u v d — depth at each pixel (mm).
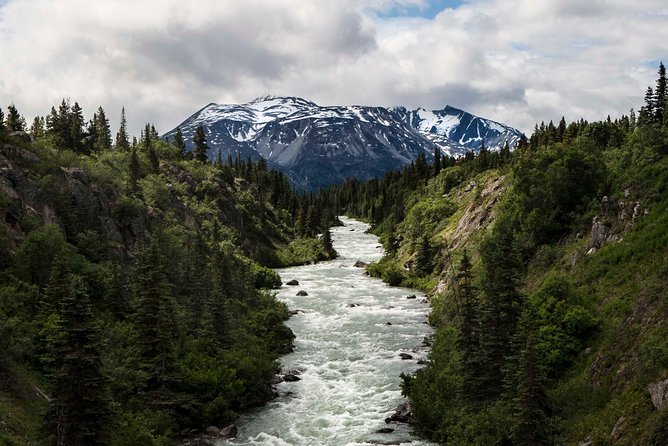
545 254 50406
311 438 35188
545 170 56781
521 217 56938
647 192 42344
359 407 40250
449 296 63562
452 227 96062
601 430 26188
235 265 80500
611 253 40750
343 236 172750
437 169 184250
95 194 62125
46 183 54719
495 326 34031
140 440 30203
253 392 41125
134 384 35906
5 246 43469
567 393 31125
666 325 28125
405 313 68938
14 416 28047
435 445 33281
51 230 47656
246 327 53031
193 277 57094
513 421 28953
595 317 36000
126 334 40906
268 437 35375
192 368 39719
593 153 59250
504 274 34969
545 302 38344
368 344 55750
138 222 66812
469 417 31906
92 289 45188
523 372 28281
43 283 43625
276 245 130125
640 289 35000
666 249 35906
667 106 81688
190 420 36188
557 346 35000
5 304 37031
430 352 49938
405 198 170750
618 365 29766
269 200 187250
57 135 105938
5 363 31391
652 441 22500
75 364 26484
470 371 34750
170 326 38906
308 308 72312
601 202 47375
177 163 126438
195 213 103812
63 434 26016
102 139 135000
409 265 93625
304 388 44188
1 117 64562
